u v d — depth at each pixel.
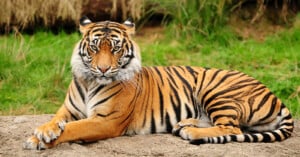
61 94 14.60
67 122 10.39
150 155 9.54
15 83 15.17
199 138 10.04
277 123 11.02
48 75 15.31
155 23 19.36
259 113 10.84
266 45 17.78
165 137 10.38
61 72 15.12
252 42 17.98
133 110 10.41
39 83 14.98
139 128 10.55
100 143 10.00
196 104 10.99
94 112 10.14
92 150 9.73
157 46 17.47
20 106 14.02
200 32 18.09
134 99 10.36
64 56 16.59
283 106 11.05
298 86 14.59
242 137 10.16
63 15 18.17
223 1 18.00
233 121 10.44
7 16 18.03
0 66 15.44
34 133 9.66
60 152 9.48
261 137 10.27
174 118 10.73
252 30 18.75
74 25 18.80
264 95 10.96
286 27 18.97
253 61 16.52
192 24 18.20
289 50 17.27
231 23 18.83
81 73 10.27
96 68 9.97
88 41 10.19
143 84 10.58
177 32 18.20
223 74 11.12
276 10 19.45
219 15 18.16
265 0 19.50
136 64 10.35
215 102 10.73
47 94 14.62
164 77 10.97
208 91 10.88
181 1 18.33
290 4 19.66
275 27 18.98
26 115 12.52
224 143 10.07
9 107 13.90
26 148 9.66
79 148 9.66
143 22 18.98
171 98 10.78
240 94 10.83
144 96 10.56
